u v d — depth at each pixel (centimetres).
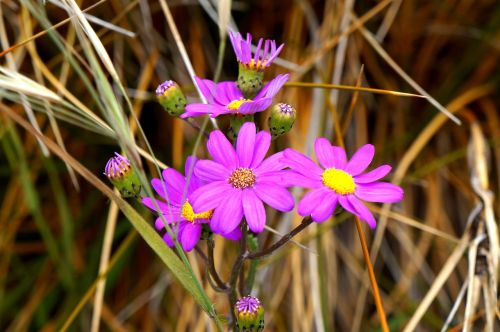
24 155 42
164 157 46
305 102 45
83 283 42
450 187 48
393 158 47
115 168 29
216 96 30
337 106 46
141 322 44
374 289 32
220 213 27
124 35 44
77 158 45
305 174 28
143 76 43
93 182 29
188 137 45
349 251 45
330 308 42
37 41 44
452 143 48
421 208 47
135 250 46
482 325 43
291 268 42
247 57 30
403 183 46
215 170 28
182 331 41
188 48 47
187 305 42
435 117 44
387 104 48
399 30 47
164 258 29
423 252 44
